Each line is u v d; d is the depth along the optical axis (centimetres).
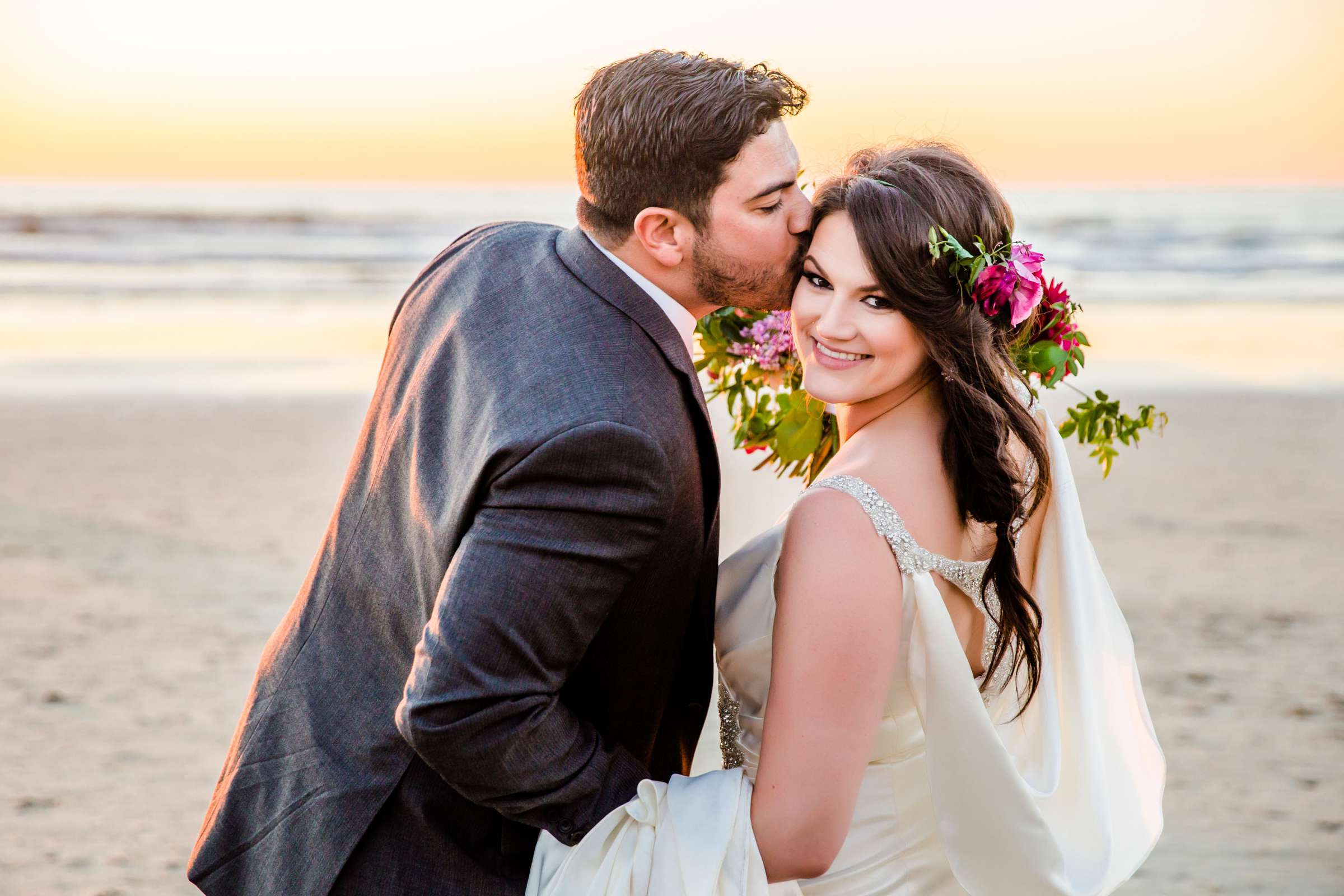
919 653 166
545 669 151
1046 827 170
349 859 168
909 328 165
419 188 4791
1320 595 621
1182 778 423
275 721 181
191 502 776
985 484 166
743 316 206
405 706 149
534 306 166
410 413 174
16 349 1345
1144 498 809
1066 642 183
